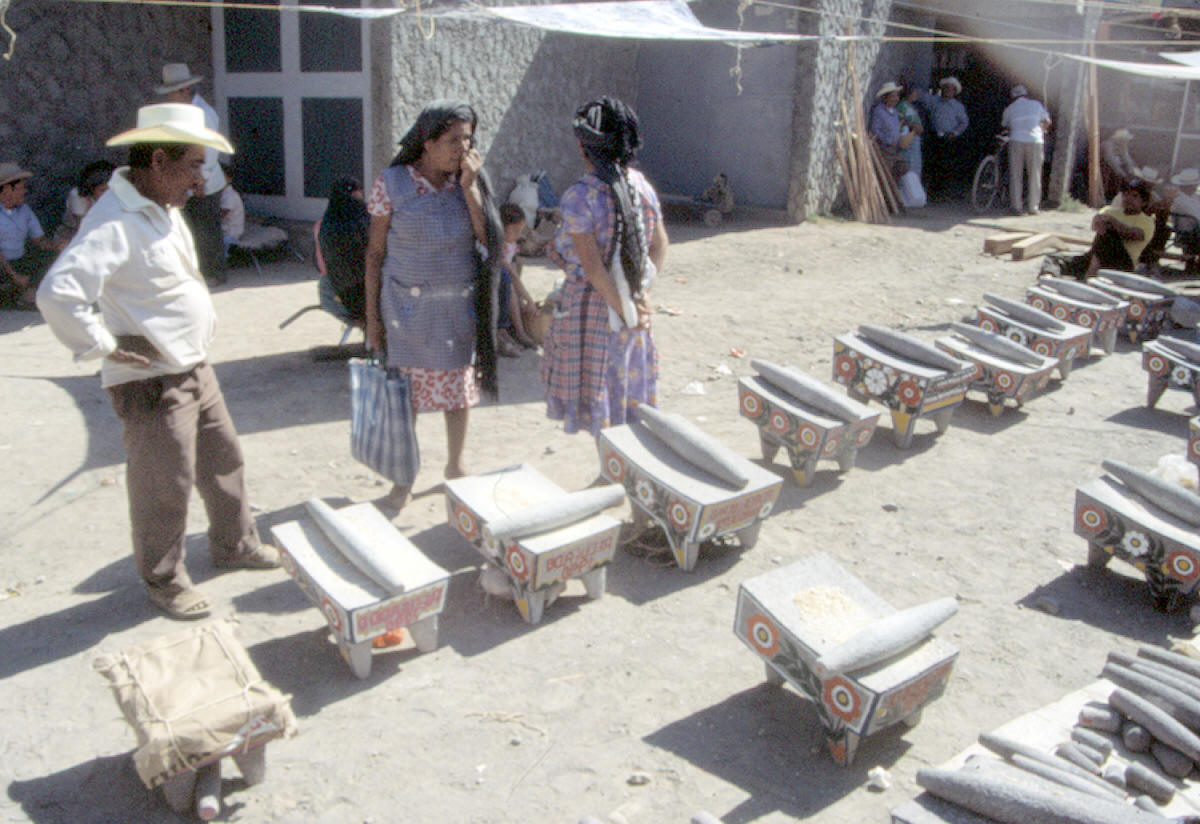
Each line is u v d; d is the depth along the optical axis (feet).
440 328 14.62
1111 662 11.03
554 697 11.10
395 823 9.20
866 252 38.47
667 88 47.16
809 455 16.48
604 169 13.76
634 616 12.79
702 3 44.88
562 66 41.93
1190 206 35.29
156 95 36.32
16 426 19.08
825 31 42.24
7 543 14.58
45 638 12.04
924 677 9.91
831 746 10.06
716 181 44.52
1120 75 55.72
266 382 22.09
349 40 34.68
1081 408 21.11
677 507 13.51
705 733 10.52
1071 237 39.45
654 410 14.88
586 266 13.91
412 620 11.39
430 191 14.07
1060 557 14.53
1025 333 22.49
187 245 11.78
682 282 32.83
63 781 9.70
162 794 9.55
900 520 15.64
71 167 33.86
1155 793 9.51
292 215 37.83
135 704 9.16
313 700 10.98
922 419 20.25
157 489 11.83
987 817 8.11
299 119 36.60
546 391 15.19
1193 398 21.58
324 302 23.17
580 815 9.32
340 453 18.10
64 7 32.81
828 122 44.70
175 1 20.40
